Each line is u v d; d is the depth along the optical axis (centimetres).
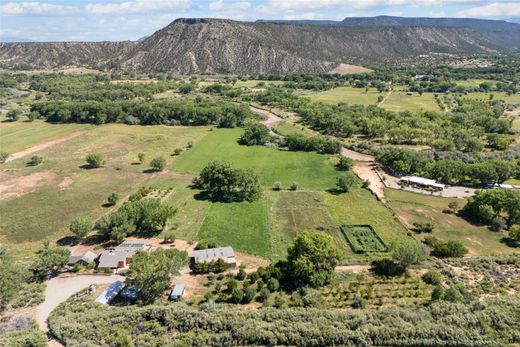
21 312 6300
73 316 6022
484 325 5772
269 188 11831
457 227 9219
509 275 7294
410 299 6619
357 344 5553
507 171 11681
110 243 8606
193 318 5922
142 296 6656
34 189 11638
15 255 8025
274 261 7888
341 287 6956
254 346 5575
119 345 5409
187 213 10056
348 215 9894
